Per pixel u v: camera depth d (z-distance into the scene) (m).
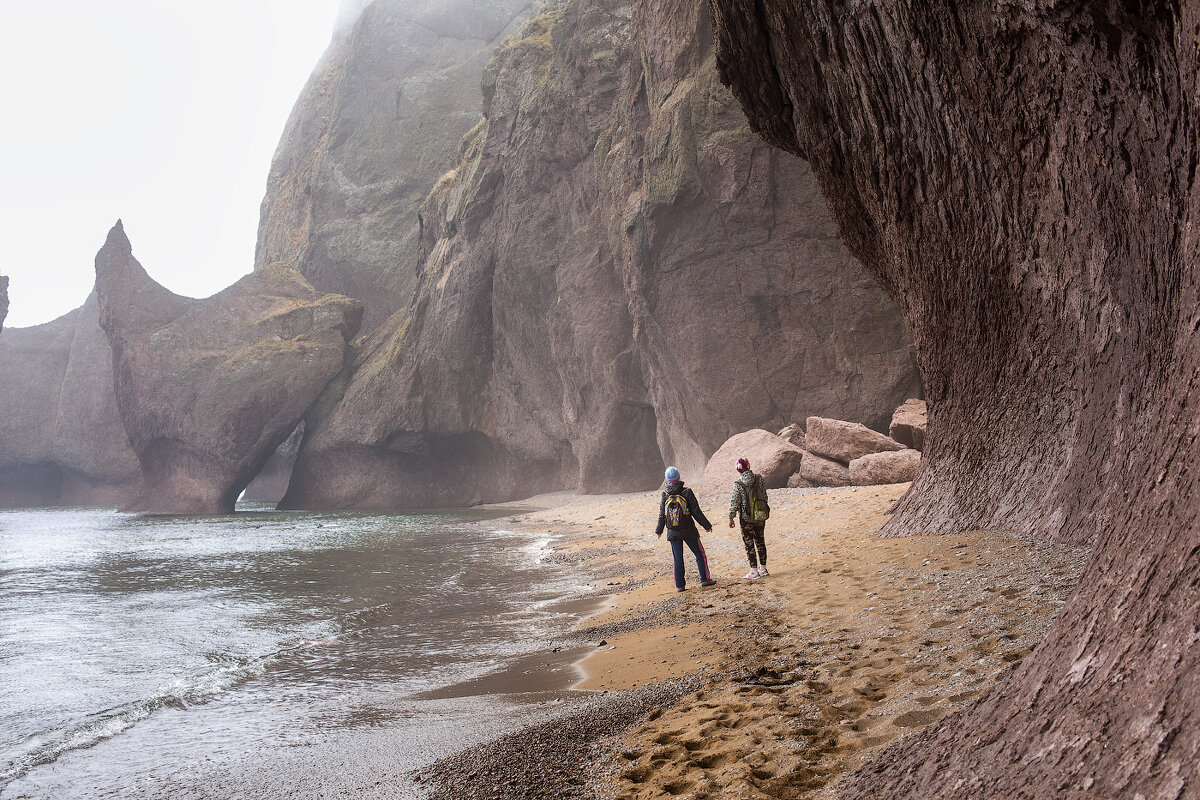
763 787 3.04
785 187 30.98
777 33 9.91
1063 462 7.50
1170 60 4.47
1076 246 6.96
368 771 4.45
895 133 8.95
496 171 49.78
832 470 21.94
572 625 8.67
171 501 59.16
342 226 75.75
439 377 54.41
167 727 5.97
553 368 48.78
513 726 4.97
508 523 29.88
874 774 2.69
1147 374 6.10
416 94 76.50
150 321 61.94
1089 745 1.77
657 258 33.78
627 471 43.09
